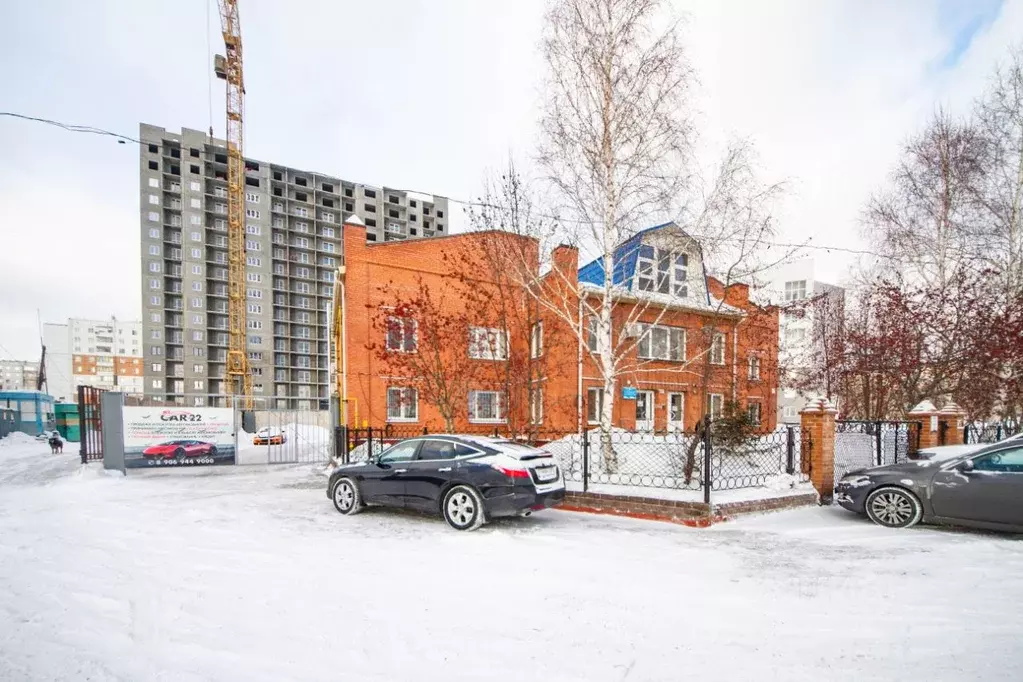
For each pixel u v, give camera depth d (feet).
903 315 47.14
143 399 50.72
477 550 21.18
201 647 12.62
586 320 55.98
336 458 50.08
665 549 21.18
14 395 139.85
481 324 45.03
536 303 42.52
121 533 24.49
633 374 59.11
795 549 21.12
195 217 267.80
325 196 310.04
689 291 55.93
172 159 266.36
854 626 13.65
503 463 24.97
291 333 294.66
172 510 30.22
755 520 26.96
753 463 34.99
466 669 11.48
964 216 52.26
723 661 11.80
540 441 49.21
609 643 12.76
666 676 11.15
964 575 17.57
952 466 23.75
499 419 60.03
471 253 51.85
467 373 47.83
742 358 55.31
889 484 24.98
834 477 32.99
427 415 60.80
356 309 60.54
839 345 53.78
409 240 63.21
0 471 55.16
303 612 14.74
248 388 253.44
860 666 11.48
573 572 18.29
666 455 38.70
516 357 44.16
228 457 51.72
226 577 17.88
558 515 29.07
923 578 17.31
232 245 255.70
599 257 42.70
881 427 37.78
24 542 22.86
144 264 259.19
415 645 12.65
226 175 281.74
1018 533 23.44
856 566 18.74
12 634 13.48
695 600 15.60
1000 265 49.55
